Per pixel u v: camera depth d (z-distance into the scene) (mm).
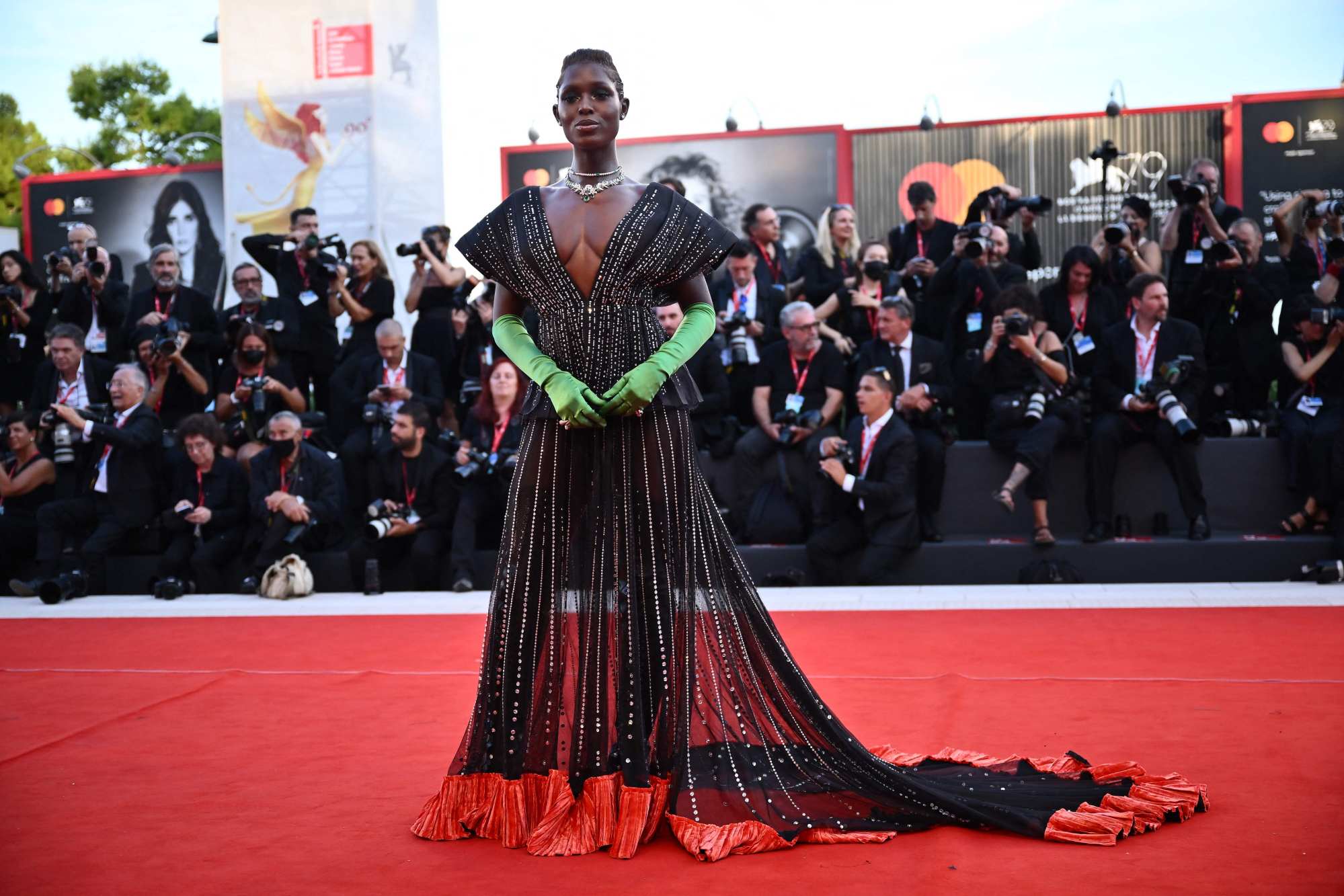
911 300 8781
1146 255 8812
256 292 9008
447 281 9234
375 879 2555
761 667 2977
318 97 10008
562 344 2951
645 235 2914
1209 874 2449
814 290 9195
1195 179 8859
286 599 7785
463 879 2541
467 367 8820
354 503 8375
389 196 9984
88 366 8961
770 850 2693
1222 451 7797
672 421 2936
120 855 2732
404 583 8203
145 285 15047
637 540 2883
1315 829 2723
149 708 4410
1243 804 2924
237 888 2502
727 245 2953
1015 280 8547
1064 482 7895
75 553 8398
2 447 8703
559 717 2852
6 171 25594
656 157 13531
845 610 6598
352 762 3547
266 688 4746
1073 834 2697
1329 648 5004
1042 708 4020
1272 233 12508
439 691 4602
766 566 7848
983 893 2379
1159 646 5180
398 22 9938
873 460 7582
